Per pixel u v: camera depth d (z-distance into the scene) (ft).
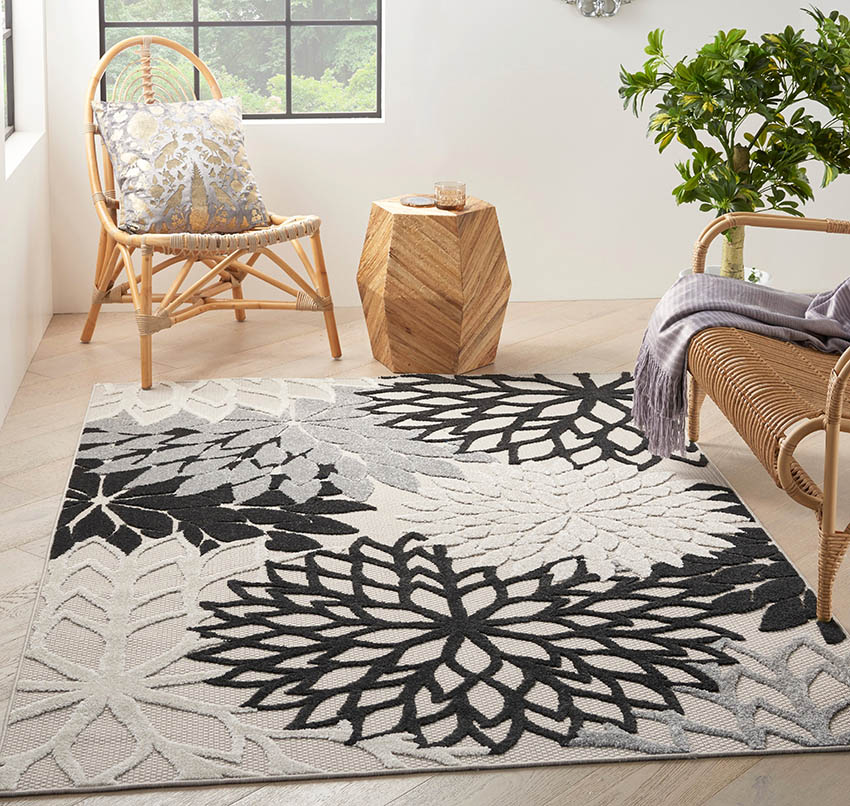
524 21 13.28
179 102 12.61
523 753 5.86
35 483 8.85
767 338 8.66
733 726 6.09
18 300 10.92
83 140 12.85
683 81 10.46
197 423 10.00
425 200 11.53
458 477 9.00
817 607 7.10
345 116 13.61
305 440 9.66
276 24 13.26
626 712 6.18
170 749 5.82
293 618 7.00
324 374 11.36
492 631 6.91
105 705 6.14
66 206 13.00
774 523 8.36
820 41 10.46
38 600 7.14
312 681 6.40
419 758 5.81
